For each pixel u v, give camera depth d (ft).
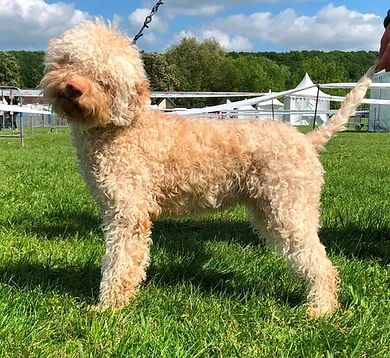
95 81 3.18
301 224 3.26
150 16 4.12
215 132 3.37
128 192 3.26
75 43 3.23
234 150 3.33
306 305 3.34
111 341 2.79
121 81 3.20
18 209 5.90
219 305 3.32
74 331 2.94
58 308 3.20
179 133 3.36
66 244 4.63
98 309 3.22
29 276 3.67
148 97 3.38
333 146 16.40
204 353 2.72
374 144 17.40
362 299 3.39
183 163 3.34
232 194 3.45
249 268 3.98
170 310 3.25
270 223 3.31
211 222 5.44
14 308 3.09
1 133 25.35
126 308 3.24
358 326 3.02
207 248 4.46
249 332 2.98
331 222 5.30
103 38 3.29
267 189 3.27
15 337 2.78
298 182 3.26
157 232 5.13
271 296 3.50
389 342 2.90
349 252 4.48
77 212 5.83
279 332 3.00
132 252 3.31
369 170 9.37
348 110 3.50
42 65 3.44
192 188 3.40
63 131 28.07
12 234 4.95
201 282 3.73
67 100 3.11
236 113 21.38
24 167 10.20
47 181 7.97
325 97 20.35
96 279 3.74
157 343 2.73
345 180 7.96
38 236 4.94
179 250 4.43
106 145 3.27
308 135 3.47
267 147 3.29
